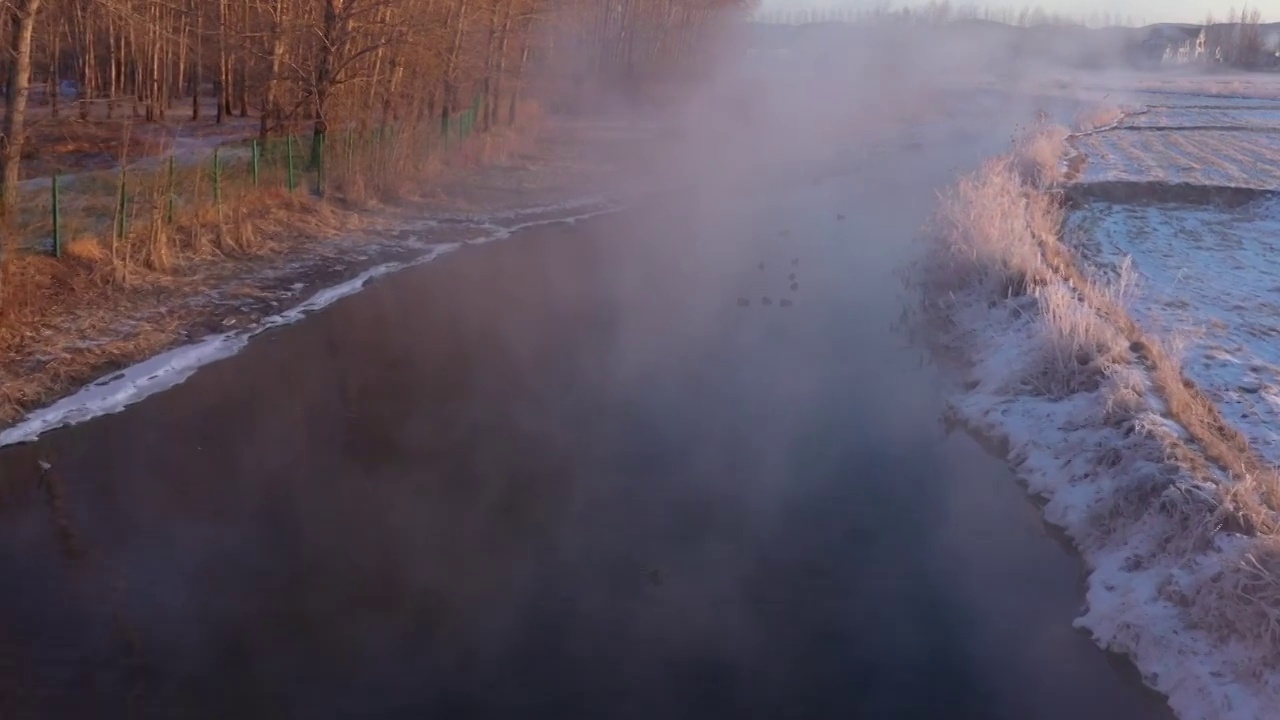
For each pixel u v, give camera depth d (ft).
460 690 20.40
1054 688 20.81
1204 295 46.06
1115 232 61.11
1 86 116.26
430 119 85.46
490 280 53.52
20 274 39.70
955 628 22.79
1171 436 26.76
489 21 98.84
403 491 29.27
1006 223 47.85
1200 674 19.60
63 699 19.93
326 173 65.16
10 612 23.00
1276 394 32.60
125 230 46.55
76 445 31.89
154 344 39.86
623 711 19.83
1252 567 20.11
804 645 22.26
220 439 32.58
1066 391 32.86
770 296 50.98
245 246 52.75
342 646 21.95
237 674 20.88
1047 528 27.09
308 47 69.15
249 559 25.50
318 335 43.14
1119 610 22.16
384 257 56.85
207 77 146.30
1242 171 84.33
